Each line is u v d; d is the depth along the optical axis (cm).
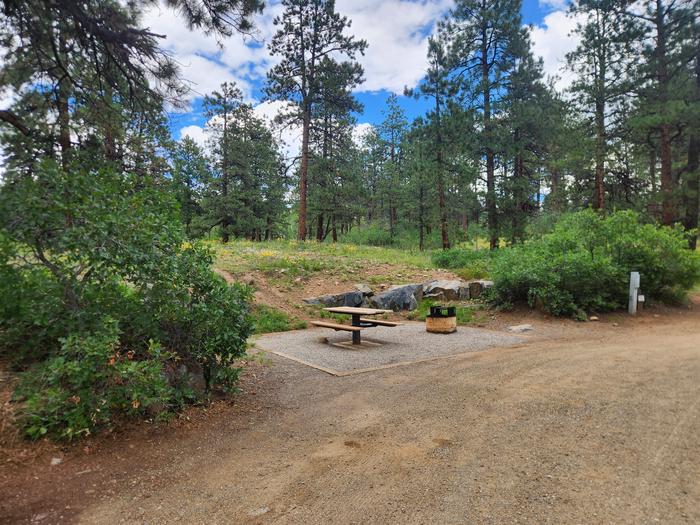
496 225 2083
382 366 648
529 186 2053
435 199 2795
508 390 505
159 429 403
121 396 380
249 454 361
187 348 471
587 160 2016
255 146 3319
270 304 1098
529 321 1033
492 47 2070
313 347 798
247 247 1925
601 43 1905
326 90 2428
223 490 303
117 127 651
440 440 376
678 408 427
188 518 270
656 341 788
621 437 366
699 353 672
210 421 431
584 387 504
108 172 452
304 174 2486
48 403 355
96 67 584
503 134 1986
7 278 398
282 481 315
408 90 2223
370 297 1227
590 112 2006
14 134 604
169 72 590
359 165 4219
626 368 586
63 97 620
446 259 1784
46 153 596
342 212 3206
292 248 1939
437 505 276
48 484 305
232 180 3262
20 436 345
